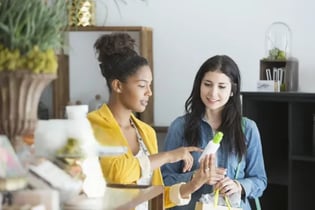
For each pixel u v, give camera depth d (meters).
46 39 1.35
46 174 1.37
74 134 1.45
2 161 1.27
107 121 2.15
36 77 1.32
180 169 3.00
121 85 2.28
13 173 1.27
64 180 1.38
